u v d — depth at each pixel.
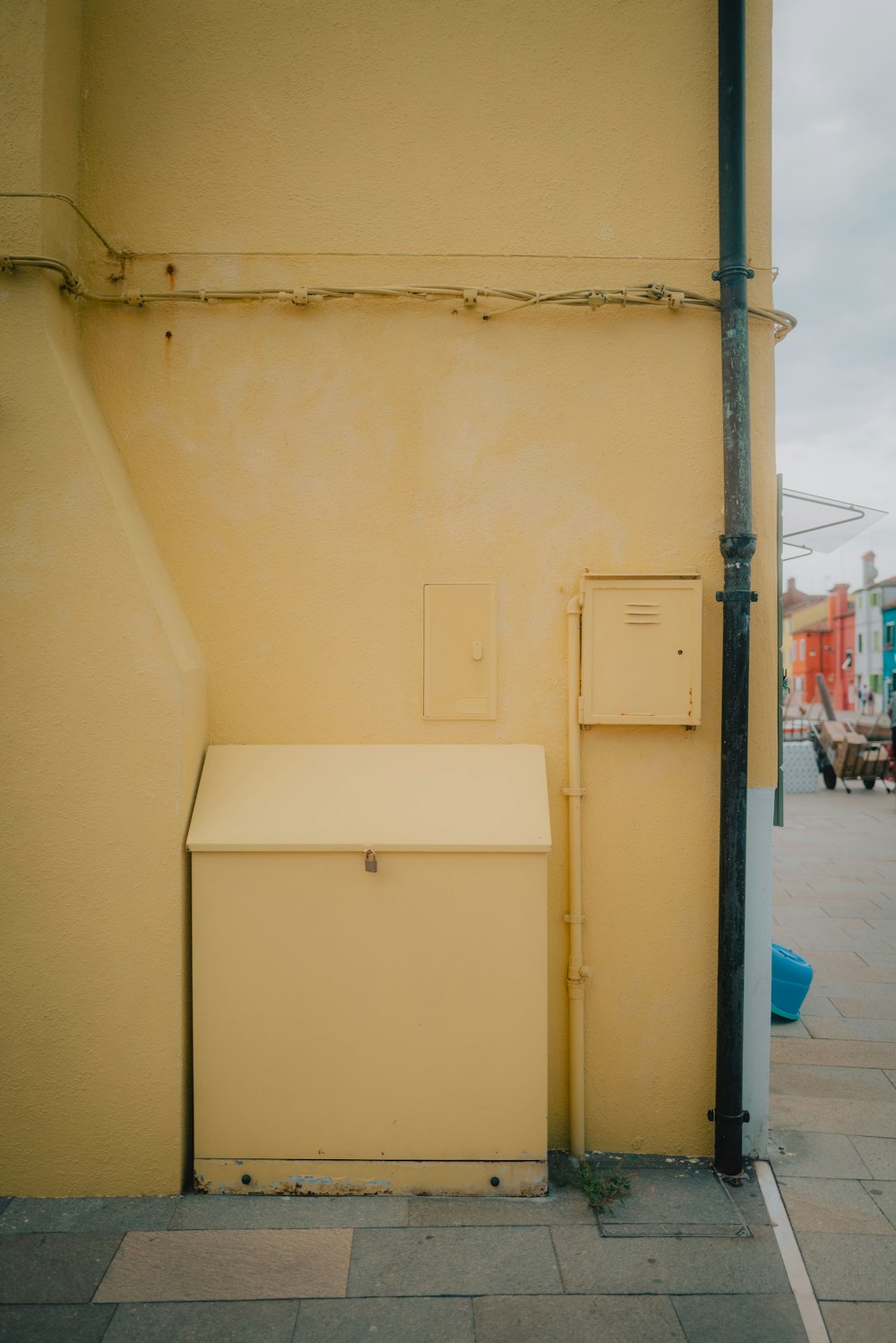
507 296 3.68
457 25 3.71
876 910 7.90
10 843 3.42
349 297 3.72
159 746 3.40
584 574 3.64
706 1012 3.76
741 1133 3.63
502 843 3.39
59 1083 3.45
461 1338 2.74
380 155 3.73
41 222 3.38
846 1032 5.28
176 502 3.76
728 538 3.56
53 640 3.39
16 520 3.37
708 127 3.71
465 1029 3.43
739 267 3.58
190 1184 3.52
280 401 3.75
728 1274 3.03
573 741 3.70
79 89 3.70
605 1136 3.80
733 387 3.58
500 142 3.73
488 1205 3.39
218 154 3.72
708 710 3.74
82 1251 3.12
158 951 3.43
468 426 3.75
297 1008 3.43
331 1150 3.45
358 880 3.42
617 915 3.77
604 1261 3.09
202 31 3.71
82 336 3.72
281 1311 2.85
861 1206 3.43
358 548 3.76
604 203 3.73
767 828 3.72
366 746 3.73
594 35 3.71
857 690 49.91
